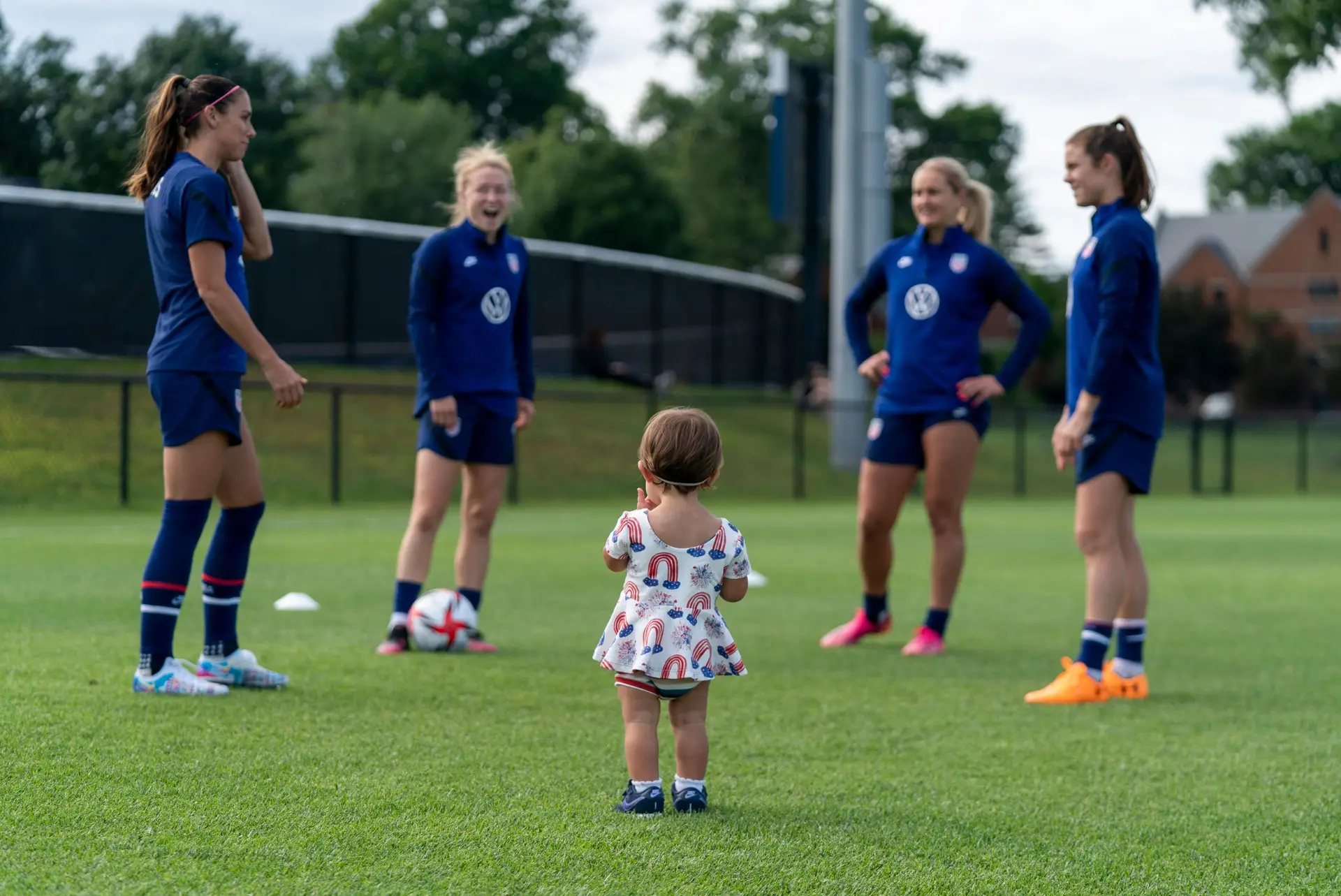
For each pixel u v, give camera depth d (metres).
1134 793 4.43
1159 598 11.12
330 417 26.78
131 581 9.98
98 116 27.45
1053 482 33.69
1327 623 9.54
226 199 5.53
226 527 5.84
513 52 78.94
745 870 3.40
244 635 7.72
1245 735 5.48
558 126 70.75
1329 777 4.71
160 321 5.59
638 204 62.31
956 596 11.20
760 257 78.88
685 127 77.69
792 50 75.12
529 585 11.16
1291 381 68.50
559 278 35.28
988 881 3.40
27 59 27.55
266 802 3.89
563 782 4.30
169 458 5.54
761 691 6.39
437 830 3.68
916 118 77.00
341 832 3.62
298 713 5.30
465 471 7.68
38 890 3.05
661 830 3.76
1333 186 96.38
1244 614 10.09
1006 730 5.51
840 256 28.95
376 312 30.73
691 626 3.97
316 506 21.72
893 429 8.04
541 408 30.64
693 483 4.04
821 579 12.26
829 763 4.80
